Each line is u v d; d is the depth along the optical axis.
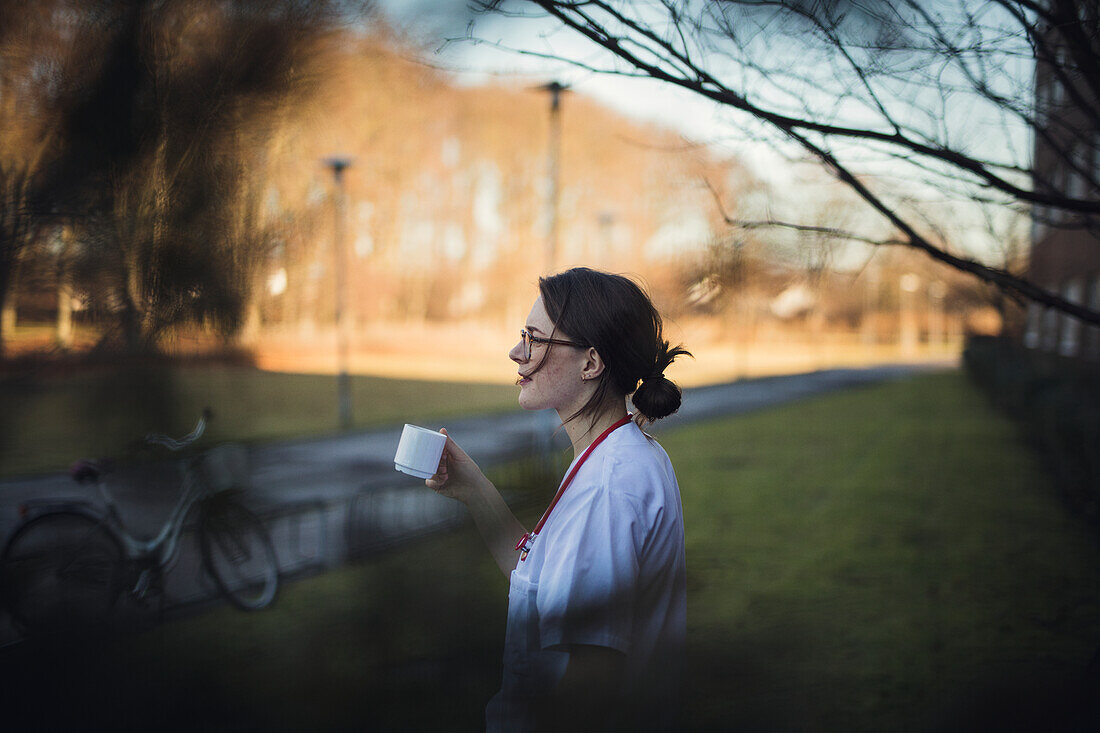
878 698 3.15
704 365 37.12
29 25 1.62
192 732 2.75
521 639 1.06
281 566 5.21
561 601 0.93
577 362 1.08
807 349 56.44
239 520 4.50
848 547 6.00
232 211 2.01
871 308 62.53
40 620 3.55
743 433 14.20
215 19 1.82
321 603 4.38
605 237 26.06
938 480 8.98
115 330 1.97
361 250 41.94
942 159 1.97
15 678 3.05
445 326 46.12
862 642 3.90
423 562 5.00
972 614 4.41
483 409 16.98
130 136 1.72
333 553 5.45
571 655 0.92
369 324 42.50
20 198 1.68
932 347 68.31
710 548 6.00
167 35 1.74
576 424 1.10
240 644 3.72
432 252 49.69
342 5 1.76
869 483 8.84
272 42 1.79
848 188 2.44
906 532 6.48
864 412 18.02
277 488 8.08
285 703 2.90
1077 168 2.32
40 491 7.79
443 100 39.69
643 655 0.96
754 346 54.66
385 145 37.28
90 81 1.68
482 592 4.39
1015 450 11.35
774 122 1.86
